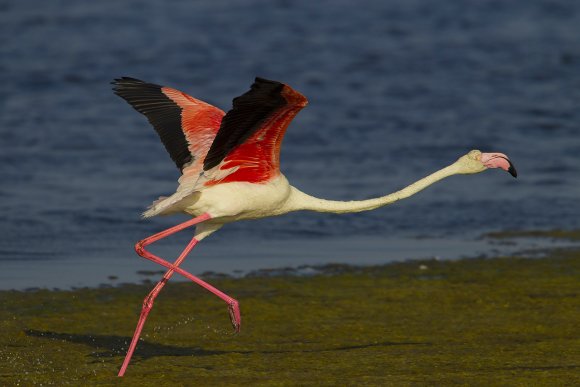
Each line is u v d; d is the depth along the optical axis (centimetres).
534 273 1355
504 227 1630
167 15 3556
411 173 1955
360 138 2238
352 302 1221
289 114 872
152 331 1101
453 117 2438
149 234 1549
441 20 3578
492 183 1917
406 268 1388
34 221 1584
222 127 863
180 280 1319
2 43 3102
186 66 2873
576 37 3328
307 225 1638
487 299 1234
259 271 1366
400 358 993
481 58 3064
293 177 1906
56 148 2095
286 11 3662
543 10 3728
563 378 919
